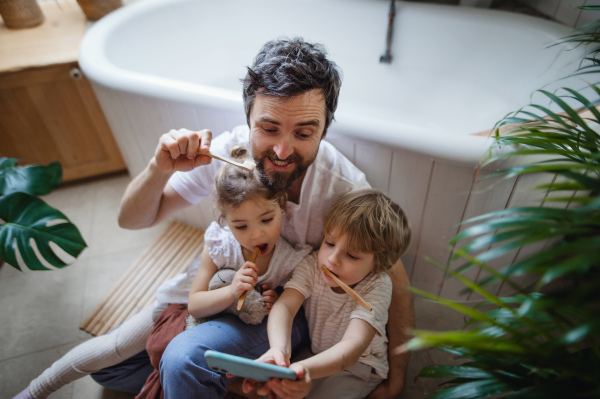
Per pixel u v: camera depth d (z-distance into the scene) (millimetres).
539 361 407
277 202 749
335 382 825
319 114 662
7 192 851
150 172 800
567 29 1196
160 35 1626
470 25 1383
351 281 765
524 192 845
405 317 900
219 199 731
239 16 1741
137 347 900
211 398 746
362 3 1529
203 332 754
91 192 1618
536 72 1252
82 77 1358
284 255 847
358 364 831
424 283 1152
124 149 1302
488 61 1396
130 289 1232
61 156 1533
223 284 797
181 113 1018
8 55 1335
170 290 894
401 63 1590
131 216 891
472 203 873
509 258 1003
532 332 392
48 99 1374
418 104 1633
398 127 843
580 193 899
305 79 615
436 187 875
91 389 1023
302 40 694
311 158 716
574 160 492
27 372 1055
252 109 682
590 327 333
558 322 406
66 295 1240
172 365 707
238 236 765
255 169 734
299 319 860
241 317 787
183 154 751
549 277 312
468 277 1069
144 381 974
